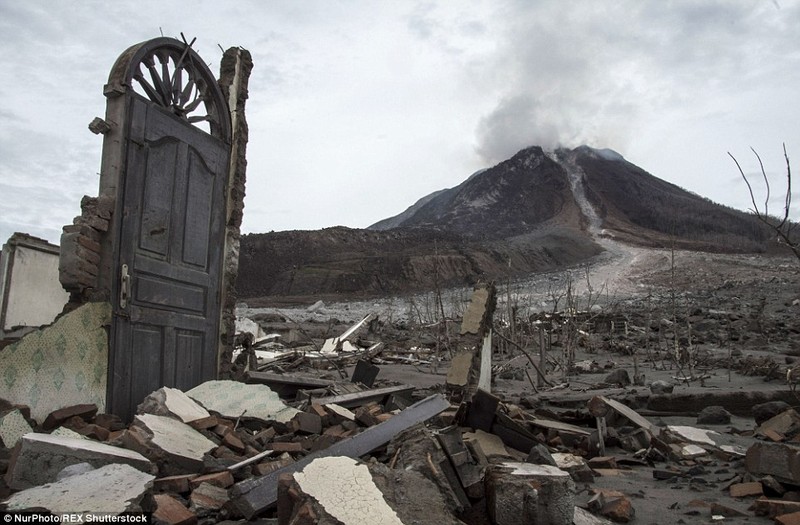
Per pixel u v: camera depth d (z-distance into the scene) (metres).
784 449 5.20
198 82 8.11
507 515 3.58
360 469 3.61
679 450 6.62
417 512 3.34
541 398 9.90
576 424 8.02
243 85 8.91
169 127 7.30
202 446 5.33
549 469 3.88
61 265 6.06
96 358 6.18
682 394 9.54
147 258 6.92
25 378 5.54
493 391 10.83
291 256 74.50
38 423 5.54
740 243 104.31
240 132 8.74
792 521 4.17
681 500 5.01
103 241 6.38
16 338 5.89
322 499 3.33
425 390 10.34
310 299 52.62
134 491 3.62
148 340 6.95
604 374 14.04
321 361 14.38
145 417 5.41
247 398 6.78
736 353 15.98
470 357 8.99
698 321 23.33
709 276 53.81
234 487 4.17
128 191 6.62
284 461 5.23
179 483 4.48
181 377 7.51
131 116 6.66
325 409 6.84
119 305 6.46
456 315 20.88
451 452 4.03
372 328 21.98
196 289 7.82
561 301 35.78
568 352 15.24
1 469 4.35
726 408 9.44
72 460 4.17
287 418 6.55
